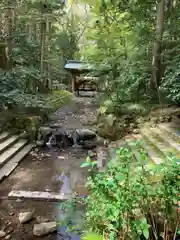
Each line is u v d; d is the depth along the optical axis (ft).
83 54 26.30
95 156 18.26
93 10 24.21
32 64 33.17
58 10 37.04
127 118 22.04
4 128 20.49
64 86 58.54
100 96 32.45
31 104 21.43
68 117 31.45
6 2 24.68
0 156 16.16
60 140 21.67
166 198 6.23
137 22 25.17
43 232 8.84
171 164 6.45
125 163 6.60
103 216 6.52
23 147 19.35
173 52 23.67
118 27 23.06
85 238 5.35
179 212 6.30
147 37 23.41
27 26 35.55
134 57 23.11
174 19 25.34
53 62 43.37
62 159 17.76
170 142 14.46
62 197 11.61
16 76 23.77
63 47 58.39
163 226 6.51
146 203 6.40
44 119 27.55
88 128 25.43
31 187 12.80
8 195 11.72
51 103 32.45
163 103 22.67
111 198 6.29
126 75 23.34
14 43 28.27
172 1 27.32
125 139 19.53
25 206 10.89
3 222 9.60
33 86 32.48
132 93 23.81
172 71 18.54
